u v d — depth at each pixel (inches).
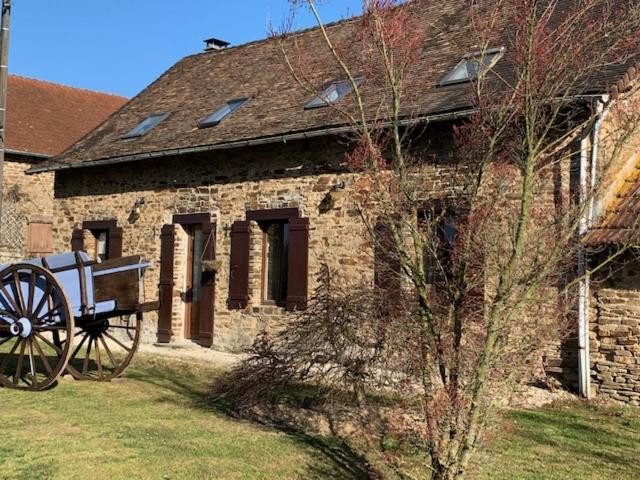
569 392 335.6
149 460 229.9
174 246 522.9
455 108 349.4
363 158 202.7
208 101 579.8
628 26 199.9
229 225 490.0
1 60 438.9
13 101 838.5
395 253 198.8
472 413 173.9
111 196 576.1
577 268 319.6
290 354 295.6
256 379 302.8
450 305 190.4
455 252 191.0
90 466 222.2
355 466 227.1
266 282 476.7
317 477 217.0
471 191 192.7
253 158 478.3
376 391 274.2
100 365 379.9
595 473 223.3
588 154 315.9
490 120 193.5
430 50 441.1
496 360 186.5
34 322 339.0
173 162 529.7
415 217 195.9
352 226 418.6
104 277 354.3
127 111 662.5
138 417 289.0
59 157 619.2
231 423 281.6
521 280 177.8
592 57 208.7
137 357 447.8
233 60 648.4
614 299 327.3
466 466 174.7
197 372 396.5
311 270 437.1
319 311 291.3
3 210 749.9
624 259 323.6
